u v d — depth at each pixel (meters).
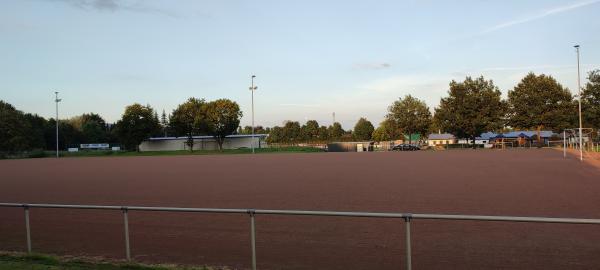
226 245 10.61
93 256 9.89
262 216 14.12
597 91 60.75
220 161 50.19
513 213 13.60
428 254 9.41
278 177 27.64
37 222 13.84
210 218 13.93
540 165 33.72
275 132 147.38
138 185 24.42
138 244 10.86
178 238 11.38
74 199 19.27
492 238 10.64
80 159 68.69
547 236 10.75
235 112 98.00
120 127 99.44
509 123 86.12
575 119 77.19
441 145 90.62
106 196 19.98
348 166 36.66
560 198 16.53
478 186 20.61
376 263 8.88
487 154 54.06
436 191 19.12
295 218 13.68
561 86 82.00
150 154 89.56
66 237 11.75
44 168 43.31
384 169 32.50
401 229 11.84
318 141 142.62
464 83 84.69
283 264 9.01
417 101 97.81
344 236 11.20
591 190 18.75
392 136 108.81
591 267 8.34
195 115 98.50
